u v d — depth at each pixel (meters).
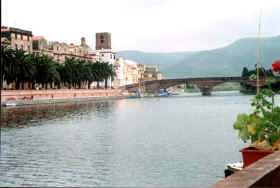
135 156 37.78
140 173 30.28
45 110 104.56
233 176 3.26
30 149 42.81
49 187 26.72
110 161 35.31
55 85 156.62
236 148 41.88
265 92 9.25
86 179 28.75
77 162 35.12
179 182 27.31
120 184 27.19
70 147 44.19
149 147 43.69
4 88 127.06
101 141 49.25
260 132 8.59
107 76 192.38
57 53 177.75
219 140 48.56
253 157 7.77
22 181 28.38
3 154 39.47
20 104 120.81
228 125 68.19
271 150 7.85
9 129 62.59
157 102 167.88
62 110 106.31
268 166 3.63
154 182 27.36
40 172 31.17
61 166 33.31
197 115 93.19
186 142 47.38
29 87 141.25
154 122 76.69
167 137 52.78
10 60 111.69
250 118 8.87
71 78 149.62
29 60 117.25
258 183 3.10
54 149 42.53
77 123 73.25
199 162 34.19
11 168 32.75
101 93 194.50
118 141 49.19
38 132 58.88
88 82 184.25
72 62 152.00
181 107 128.00
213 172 30.09
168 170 31.14
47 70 126.19
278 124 8.54
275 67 8.03
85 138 52.34
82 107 121.94
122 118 85.50
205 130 60.94
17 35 145.75
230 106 126.81
